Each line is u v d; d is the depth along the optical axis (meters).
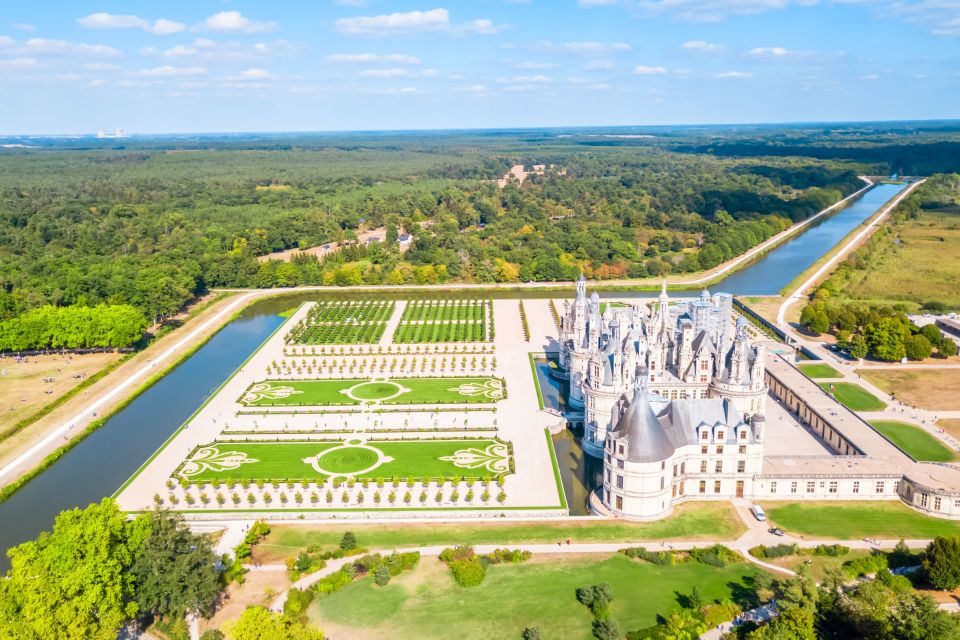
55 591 130.38
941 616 124.75
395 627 143.50
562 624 143.00
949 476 192.12
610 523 184.38
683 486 197.25
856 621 130.25
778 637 127.06
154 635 146.00
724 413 197.12
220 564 168.38
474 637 140.12
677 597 150.12
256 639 126.69
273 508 199.38
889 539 173.25
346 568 159.62
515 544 174.75
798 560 164.00
